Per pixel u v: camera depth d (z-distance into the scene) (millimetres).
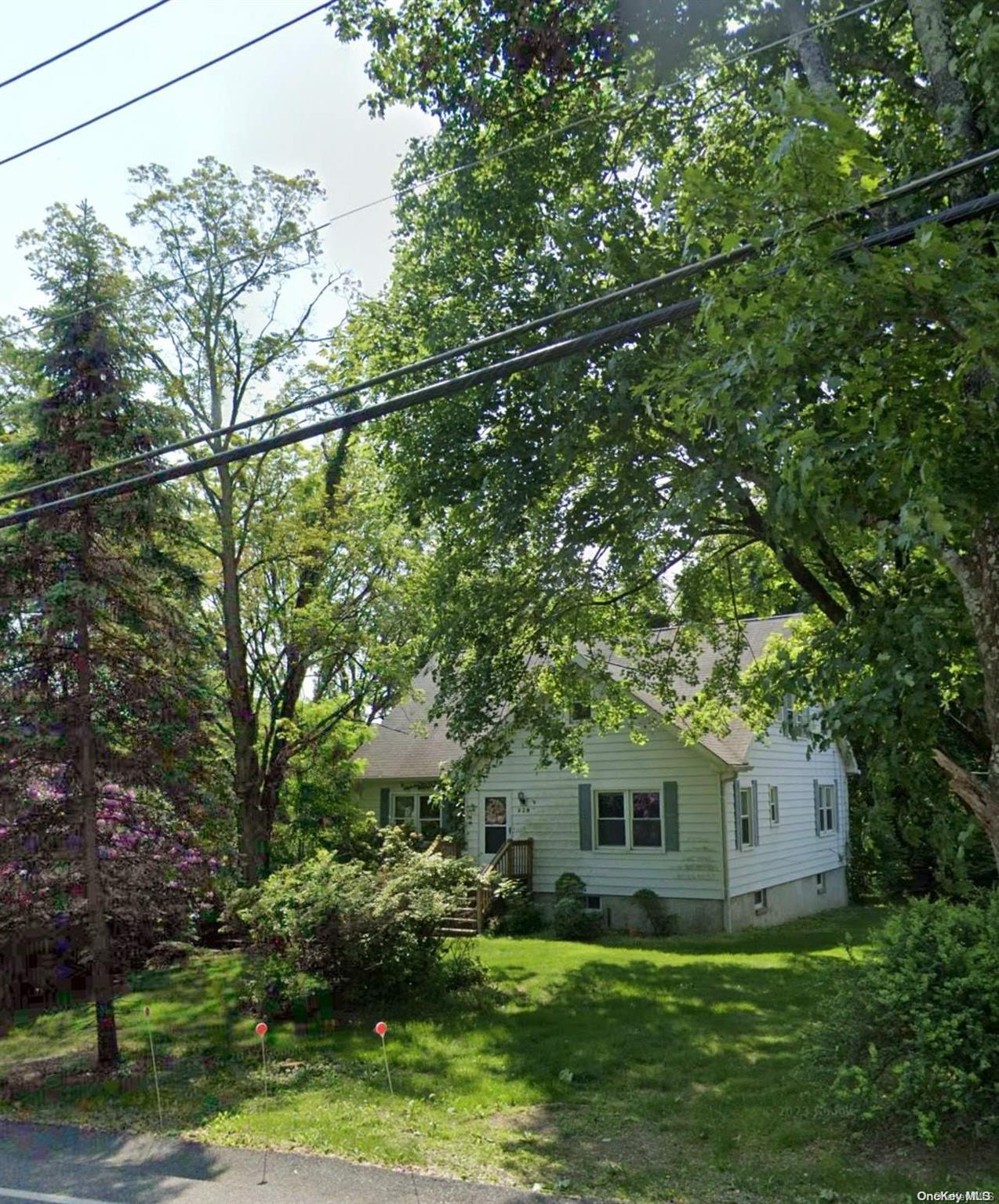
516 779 22219
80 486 10047
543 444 11023
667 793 20188
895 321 5809
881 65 9742
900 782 7969
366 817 20938
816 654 8664
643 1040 10008
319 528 17766
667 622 15414
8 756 9570
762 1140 6859
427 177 11812
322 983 11500
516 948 17250
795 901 23062
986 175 7922
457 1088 8539
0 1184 6473
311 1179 6320
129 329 11125
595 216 10445
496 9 10266
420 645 15984
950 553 7527
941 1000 6555
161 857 10242
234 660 16469
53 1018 12188
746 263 5754
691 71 10508
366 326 14453
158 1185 6324
